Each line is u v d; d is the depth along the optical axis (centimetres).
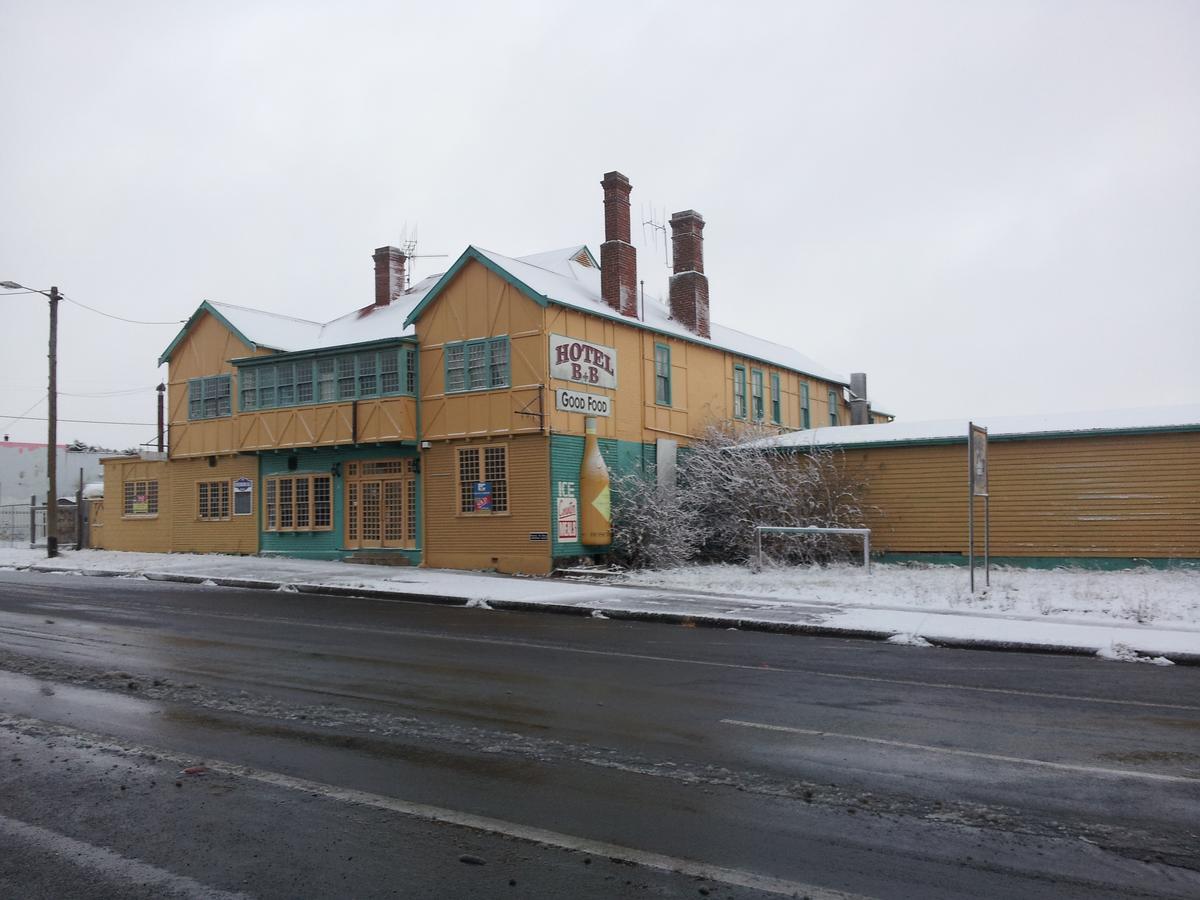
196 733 779
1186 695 966
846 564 2322
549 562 2273
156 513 3241
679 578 2122
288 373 2758
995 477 2269
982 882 482
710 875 491
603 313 2494
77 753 720
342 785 640
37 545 3716
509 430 2342
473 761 698
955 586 1833
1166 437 2089
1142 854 520
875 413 4341
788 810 591
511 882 483
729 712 867
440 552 2475
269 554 2869
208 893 472
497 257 2438
